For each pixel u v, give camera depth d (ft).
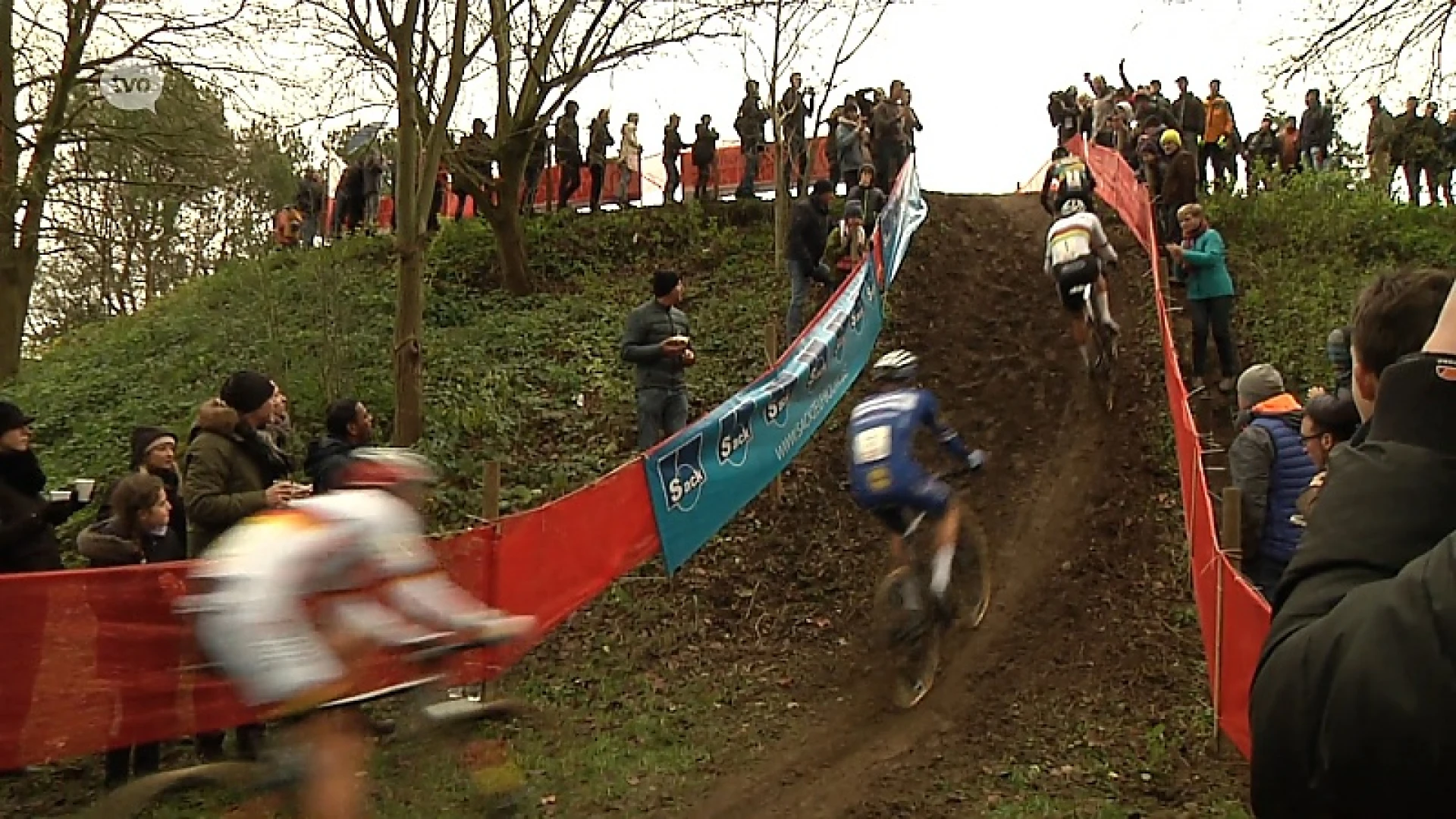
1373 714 3.76
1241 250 49.29
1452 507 4.34
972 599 25.81
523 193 62.28
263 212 51.01
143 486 19.56
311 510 13.58
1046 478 33.53
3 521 19.12
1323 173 55.26
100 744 16.20
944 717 22.11
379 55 36.19
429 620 14.61
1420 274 5.72
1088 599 27.02
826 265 46.55
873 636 24.53
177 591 16.98
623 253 55.36
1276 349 39.60
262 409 20.35
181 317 55.42
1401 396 4.66
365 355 43.73
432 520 31.81
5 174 52.47
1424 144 54.24
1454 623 3.71
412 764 18.19
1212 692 21.02
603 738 21.27
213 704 17.10
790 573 29.25
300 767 13.62
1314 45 38.63
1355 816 3.89
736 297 48.85
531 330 46.11
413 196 36.01
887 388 24.14
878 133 60.64
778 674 24.53
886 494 22.62
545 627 22.44
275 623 12.78
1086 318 36.29
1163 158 52.54
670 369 32.89
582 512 23.59
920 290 48.44
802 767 20.17
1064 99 76.74
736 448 29.01
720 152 68.54
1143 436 34.71
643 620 26.86
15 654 15.58
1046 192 43.70
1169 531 29.63
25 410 46.42
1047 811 17.83
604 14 47.57
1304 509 18.17
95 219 64.44
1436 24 37.06
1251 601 17.38
